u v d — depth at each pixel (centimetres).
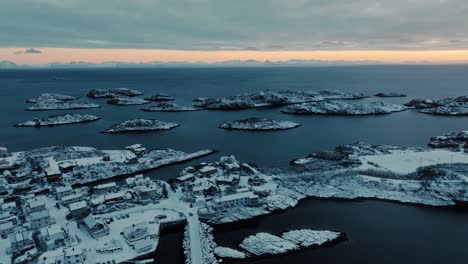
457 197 12912
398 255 9519
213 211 11662
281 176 15175
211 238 10244
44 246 9644
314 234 10412
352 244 10062
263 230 10969
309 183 14375
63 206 12294
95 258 9219
